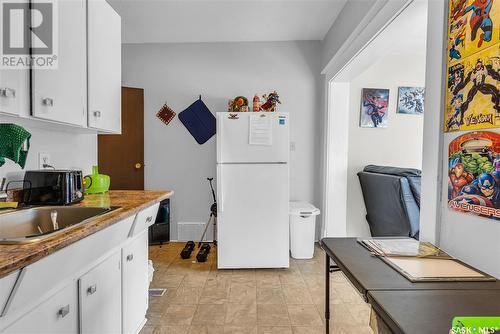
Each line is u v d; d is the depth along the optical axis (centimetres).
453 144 114
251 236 268
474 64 102
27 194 141
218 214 267
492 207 95
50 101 129
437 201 123
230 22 295
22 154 138
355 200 343
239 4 260
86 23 156
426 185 132
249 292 228
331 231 328
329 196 327
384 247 120
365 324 185
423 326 64
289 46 343
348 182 343
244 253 269
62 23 137
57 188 142
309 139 348
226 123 264
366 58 247
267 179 266
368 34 212
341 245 126
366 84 337
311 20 290
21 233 127
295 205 318
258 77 345
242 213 267
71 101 144
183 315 195
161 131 349
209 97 347
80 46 150
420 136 340
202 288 235
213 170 351
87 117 158
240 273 265
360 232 344
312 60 343
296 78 345
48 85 128
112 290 136
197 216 353
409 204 257
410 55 337
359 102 338
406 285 85
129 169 340
